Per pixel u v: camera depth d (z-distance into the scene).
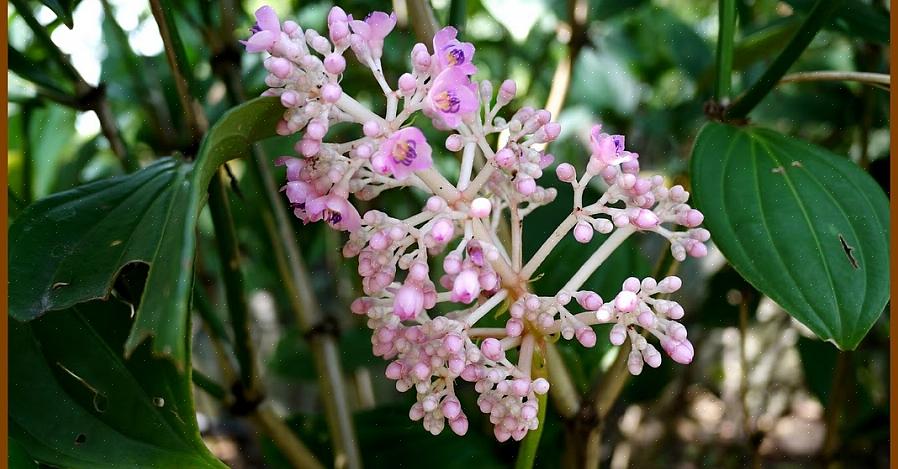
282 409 1.10
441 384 0.48
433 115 0.46
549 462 0.66
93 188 0.49
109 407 0.48
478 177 0.47
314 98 0.46
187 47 0.86
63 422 0.48
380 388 1.02
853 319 0.48
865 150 0.76
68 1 0.54
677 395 1.02
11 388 0.48
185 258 0.42
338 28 0.46
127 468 0.47
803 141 0.53
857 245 0.50
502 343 0.48
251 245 0.91
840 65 0.94
